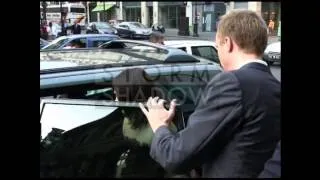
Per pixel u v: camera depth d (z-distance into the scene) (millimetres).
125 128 2066
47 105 2182
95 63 2482
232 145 1626
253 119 1627
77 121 2156
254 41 1753
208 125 1610
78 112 2166
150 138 1991
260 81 1665
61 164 1743
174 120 1945
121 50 3074
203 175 1659
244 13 1793
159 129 1774
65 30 9820
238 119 1616
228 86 1633
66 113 2182
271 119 1649
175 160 1639
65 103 2188
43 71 2238
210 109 1629
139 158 1865
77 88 2238
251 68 1699
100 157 1869
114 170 1788
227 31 1780
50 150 1952
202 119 1628
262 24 1787
